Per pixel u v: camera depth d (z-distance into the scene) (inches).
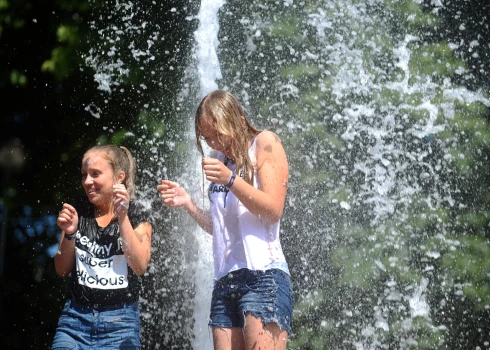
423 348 320.2
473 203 329.1
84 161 202.8
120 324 197.0
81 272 198.1
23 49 401.4
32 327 401.1
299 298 320.5
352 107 335.6
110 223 200.2
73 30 382.6
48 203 406.0
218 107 187.3
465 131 333.4
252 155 187.5
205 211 198.5
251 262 179.9
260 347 177.3
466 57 343.0
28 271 405.4
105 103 377.1
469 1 344.8
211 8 334.3
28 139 405.1
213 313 185.9
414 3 341.7
